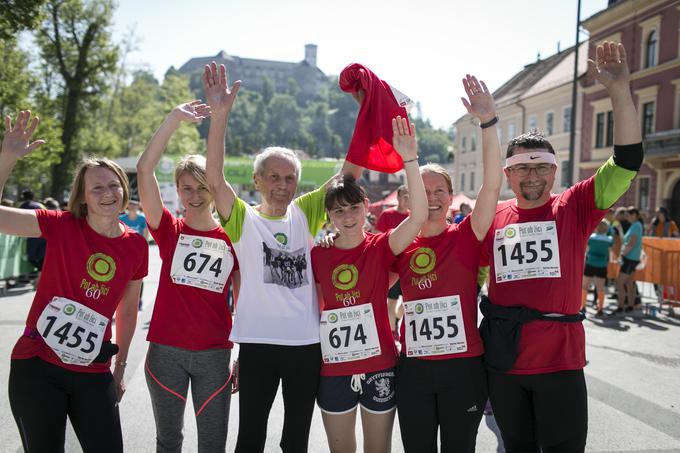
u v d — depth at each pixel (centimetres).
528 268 264
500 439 388
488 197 266
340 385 274
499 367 256
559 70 3394
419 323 272
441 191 281
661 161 2342
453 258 274
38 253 1046
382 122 305
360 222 280
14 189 3688
